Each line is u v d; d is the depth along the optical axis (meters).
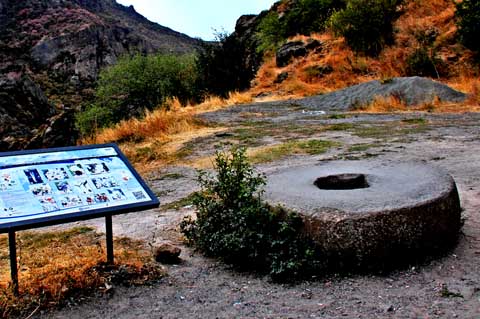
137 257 4.20
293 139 10.05
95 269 3.86
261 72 23.16
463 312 3.13
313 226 3.82
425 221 3.88
